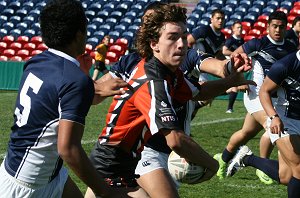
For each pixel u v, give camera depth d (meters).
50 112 8.45
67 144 8.17
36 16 60.22
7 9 61.94
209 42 25.75
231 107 36.16
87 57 9.66
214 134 27.22
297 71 13.90
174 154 10.59
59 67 8.49
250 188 17.56
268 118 14.70
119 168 10.33
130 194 10.30
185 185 17.64
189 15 57.88
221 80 10.92
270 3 56.44
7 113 33.72
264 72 18.94
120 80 9.67
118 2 61.12
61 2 8.62
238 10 56.12
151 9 10.17
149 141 10.59
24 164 8.71
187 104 10.80
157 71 9.83
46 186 8.95
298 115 14.34
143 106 9.59
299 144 14.16
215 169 9.67
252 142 25.56
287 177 15.90
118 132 10.14
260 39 19.16
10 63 48.28
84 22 8.73
